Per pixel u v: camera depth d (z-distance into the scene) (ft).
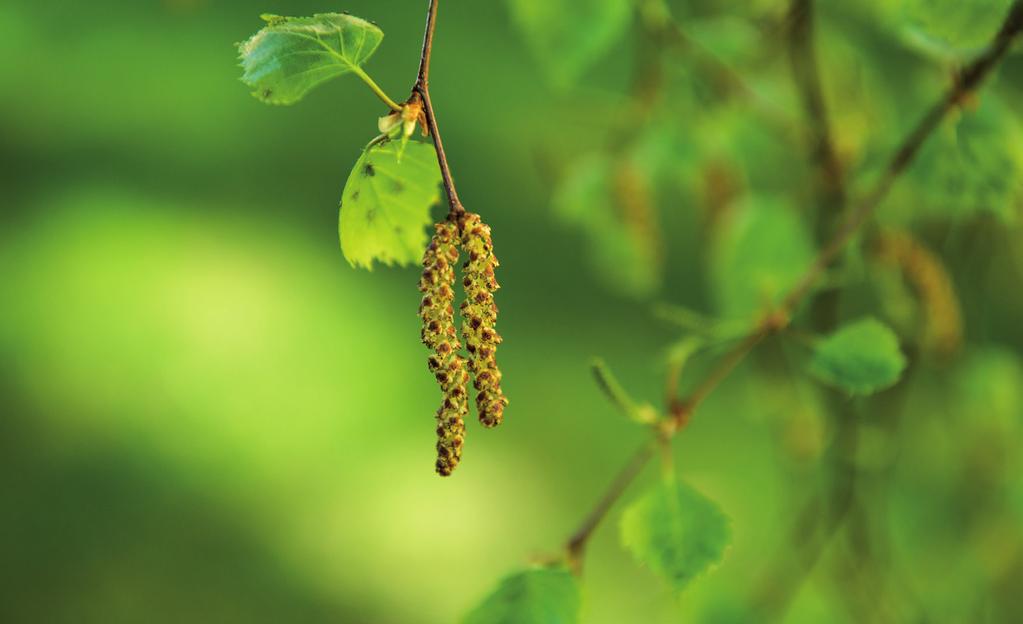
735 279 2.88
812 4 2.69
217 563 6.34
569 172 3.37
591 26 2.60
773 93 2.97
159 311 7.52
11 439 6.77
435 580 6.30
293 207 8.50
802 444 3.19
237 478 6.78
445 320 2.17
